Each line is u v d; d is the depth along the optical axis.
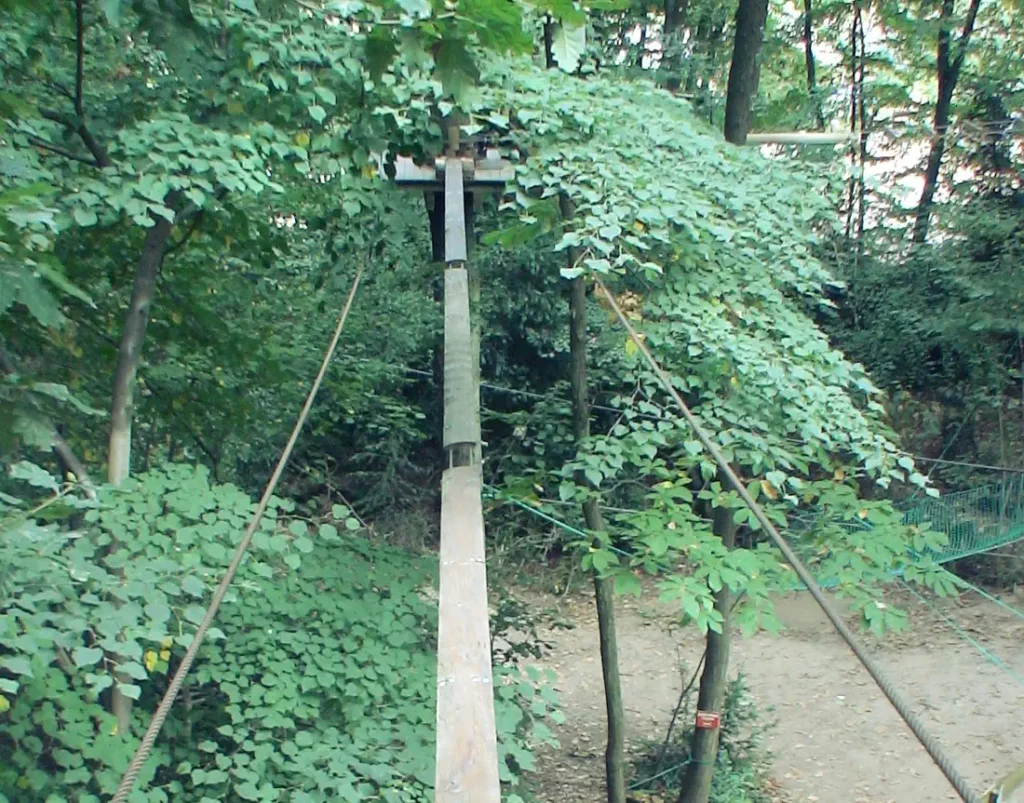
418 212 6.70
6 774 4.18
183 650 4.72
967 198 14.14
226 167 5.03
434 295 10.16
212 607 2.84
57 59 6.03
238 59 5.52
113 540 4.39
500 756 4.75
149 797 4.33
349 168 5.82
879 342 14.85
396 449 12.37
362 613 5.33
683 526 5.95
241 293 7.50
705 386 6.21
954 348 14.02
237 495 4.84
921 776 8.97
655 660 11.74
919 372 14.86
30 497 5.02
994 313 12.98
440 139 6.16
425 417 13.56
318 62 5.53
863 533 6.13
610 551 6.28
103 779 4.26
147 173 4.98
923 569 6.03
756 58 8.73
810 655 11.88
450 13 3.54
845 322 15.49
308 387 7.82
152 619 3.92
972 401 14.01
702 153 6.57
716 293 6.19
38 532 3.48
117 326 6.61
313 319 8.61
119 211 5.01
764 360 5.82
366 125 5.77
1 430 3.62
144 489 4.69
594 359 8.55
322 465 12.34
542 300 12.62
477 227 9.02
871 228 15.10
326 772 4.62
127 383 5.76
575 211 6.31
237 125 5.62
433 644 5.52
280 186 5.19
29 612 3.84
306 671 4.96
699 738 8.12
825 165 7.49
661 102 7.42
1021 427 14.02
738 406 6.09
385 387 12.61
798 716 10.32
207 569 4.43
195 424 7.26
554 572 9.00
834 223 6.82
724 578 5.62
